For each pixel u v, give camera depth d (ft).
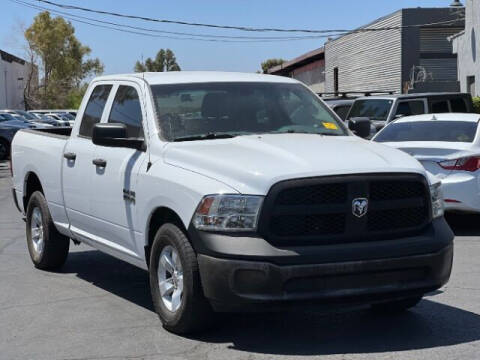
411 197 18.25
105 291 24.76
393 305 20.76
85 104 25.71
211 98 22.24
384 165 18.11
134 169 20.92
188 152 19.45
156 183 19.60
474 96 93.76
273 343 18.67
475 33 92.32
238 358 17.56
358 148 19.49
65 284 25.82
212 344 18.66
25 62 260.83
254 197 17.17
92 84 25.84
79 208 24.49
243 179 17.52
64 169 25.39
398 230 18.03
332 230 17.47
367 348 18.15
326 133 22.21
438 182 19.35
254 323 20.44
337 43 148.46
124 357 17.84
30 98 245.24
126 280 26.45
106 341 19.13
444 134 35.53
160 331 19.86
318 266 16.92
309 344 18.54
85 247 33.12
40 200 27.68
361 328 19.89
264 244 16.94
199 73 23.65
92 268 28.55
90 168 23.53
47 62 260.83
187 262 18.15
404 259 17.66
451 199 33.14
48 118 146.82
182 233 18.60
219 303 17.37
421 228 18.35
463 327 19.80
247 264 16.87
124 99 23.40
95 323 20.85
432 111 54.95
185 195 18.33
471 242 32.65
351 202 17.51
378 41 123.13
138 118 22.24
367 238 17.71
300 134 21.45
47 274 27.50
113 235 22.53
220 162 18.35
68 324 20.81
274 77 24.27
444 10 111.34
